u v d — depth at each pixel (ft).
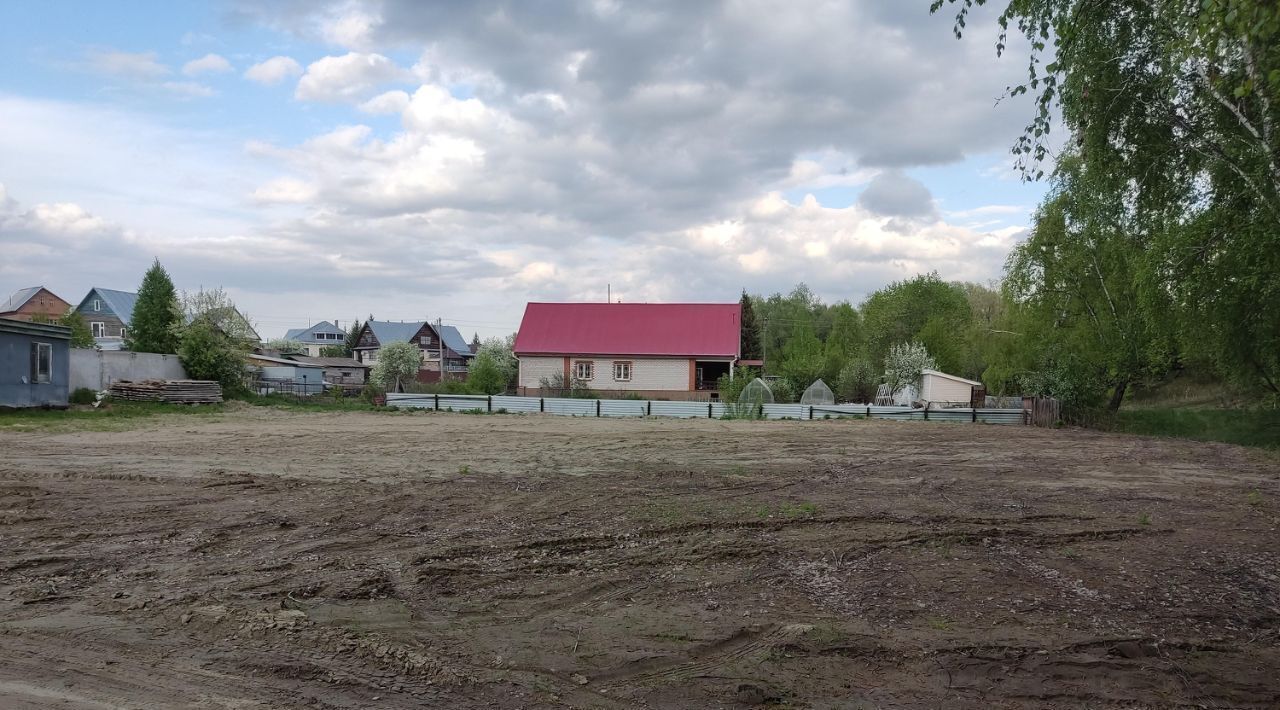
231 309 107.45
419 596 18.49
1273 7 18.86
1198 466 48.65
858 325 184.85
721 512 28.76
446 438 59.62
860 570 21.12
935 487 36.47
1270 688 14.17
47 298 244.42
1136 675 14.58
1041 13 32.89
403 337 253.44
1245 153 45.14
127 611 17.07
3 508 28.71
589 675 14.07
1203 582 20.39
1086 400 91.91
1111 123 46.98
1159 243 59.57
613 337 146.72
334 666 14.19
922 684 14.02
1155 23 39.86
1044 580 20.35
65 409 76.33
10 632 15.74
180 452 47.29
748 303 224.33
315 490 33.42
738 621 16.97
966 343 146.30
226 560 21.58
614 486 35.24
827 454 51.96
